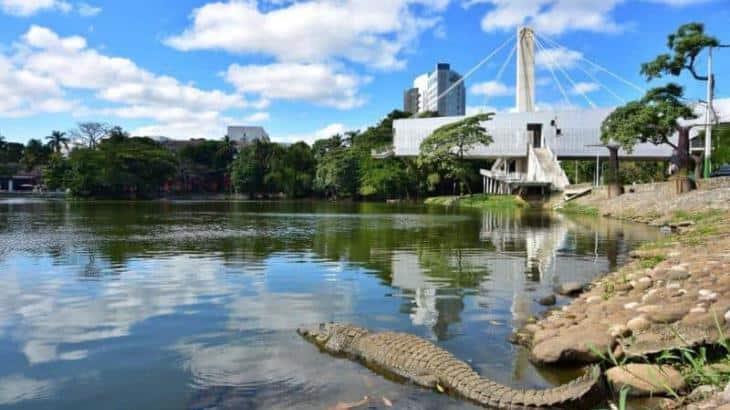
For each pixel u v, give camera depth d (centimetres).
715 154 4144
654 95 3838
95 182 8450
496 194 6662
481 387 527
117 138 9531
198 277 1191
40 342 718
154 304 931
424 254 1595
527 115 6894
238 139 14675
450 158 6731
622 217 3391
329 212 4425
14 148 12575
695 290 834
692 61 3662
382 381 576
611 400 520
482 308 909
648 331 650
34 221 3109
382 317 850
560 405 501
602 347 630
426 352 603
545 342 660
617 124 4003
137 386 571
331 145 10519
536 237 2138
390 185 7994
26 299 967
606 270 1301
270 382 577
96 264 1382
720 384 508
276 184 9481
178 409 516
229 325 798
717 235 1719
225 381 581
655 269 1072
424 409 507
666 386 519
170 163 9181
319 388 560
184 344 707
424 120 7494
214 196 10288
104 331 768
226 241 1967
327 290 1054
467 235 2225
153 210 4722
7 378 594
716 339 609
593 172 8512
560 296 1007
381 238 2092
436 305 931
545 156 6400
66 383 580
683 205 2998
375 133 9681
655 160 7125
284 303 943
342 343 680
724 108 5894
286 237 2134
